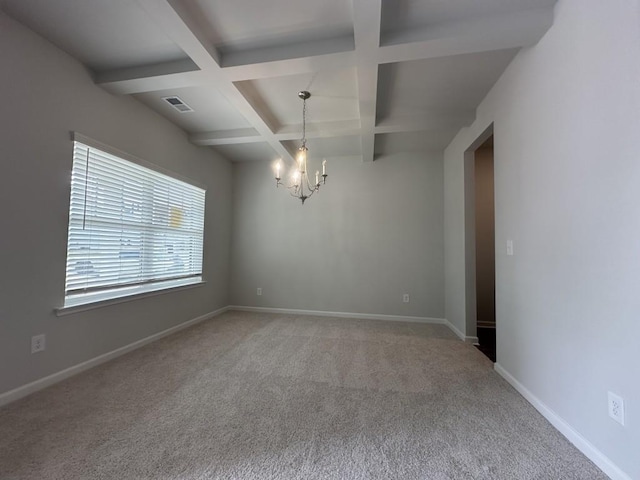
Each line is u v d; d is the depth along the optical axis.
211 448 1.50
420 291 4.32
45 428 1.64
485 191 4.22
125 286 2.85
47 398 1.96
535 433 1.66
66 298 2.32
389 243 4.45
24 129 1.96
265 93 2.76
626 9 1.26
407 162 4.44
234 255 4.95
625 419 1.26
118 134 2.69
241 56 2.15
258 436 1.61
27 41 1.97
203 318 4.19
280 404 1.95
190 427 1.68
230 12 1.80
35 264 2.05
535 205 1.94
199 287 4.10
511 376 2.27
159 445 1.52
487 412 1.87
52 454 1.43
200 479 1.30
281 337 3.42
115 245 2.75
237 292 4.92
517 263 2.18
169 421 1.73
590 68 1.46
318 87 2.65
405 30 1.91
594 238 1.44
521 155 2.11
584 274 1.51
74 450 1.46
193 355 2.82
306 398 2.03
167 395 2.04
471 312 3.39
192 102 2.96
